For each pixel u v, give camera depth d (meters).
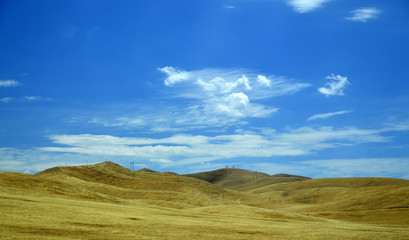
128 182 178.25
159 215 55.47
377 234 53.66
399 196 131.62
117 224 40.19
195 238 37.53
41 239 28.75
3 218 34.56
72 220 38.78
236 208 96.44
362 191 179.38
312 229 56.31
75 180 158.75
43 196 65.75
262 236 43.56
